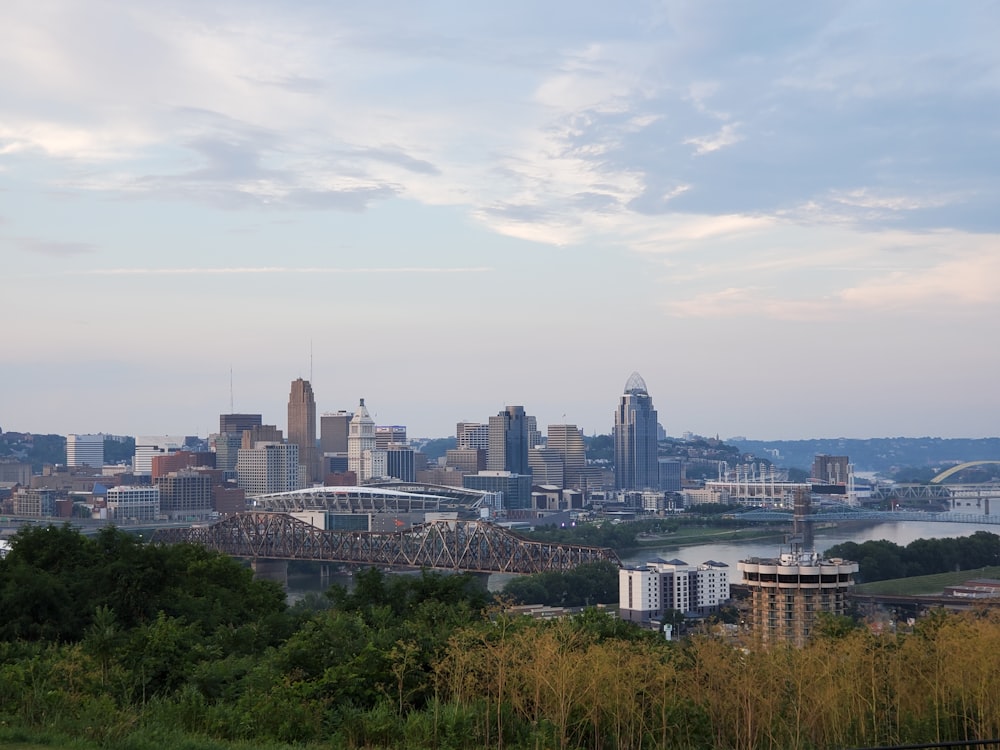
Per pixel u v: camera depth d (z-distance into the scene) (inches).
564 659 1672.0
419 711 1756.9
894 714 1697.8
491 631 1898.4
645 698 1683.1
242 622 3284.9
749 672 1670.8
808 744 1625.2
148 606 3105.3
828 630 1967.3
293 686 1834.4
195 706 1761.8
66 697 1759.4
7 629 2790.4
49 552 3410.4
